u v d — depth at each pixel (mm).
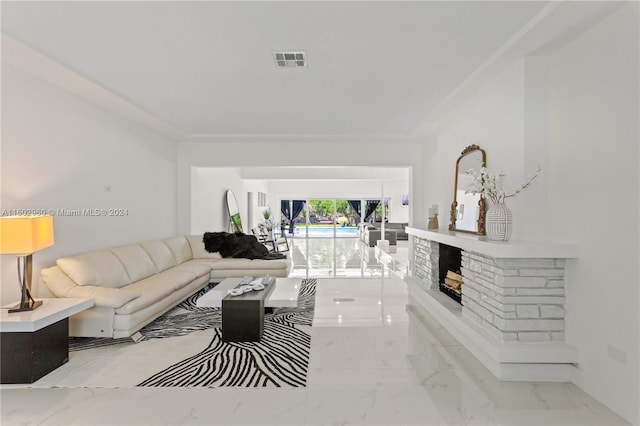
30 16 2576
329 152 7078
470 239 3311
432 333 3926
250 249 6984
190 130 6227
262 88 4098
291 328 4086
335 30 2775
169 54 3209
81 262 3834
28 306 3047
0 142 3270
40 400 2561
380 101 4559
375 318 4461
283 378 2889
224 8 2473
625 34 2332
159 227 6375
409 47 3057
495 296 2998
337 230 16422
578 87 2748
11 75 3373
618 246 2381
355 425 2258
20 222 2961
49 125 3836
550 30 2668
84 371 3014
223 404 2506
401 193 15562
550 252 2766
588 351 2652
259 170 11234
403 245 12789
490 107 3680
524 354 2783
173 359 3252
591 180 2615
